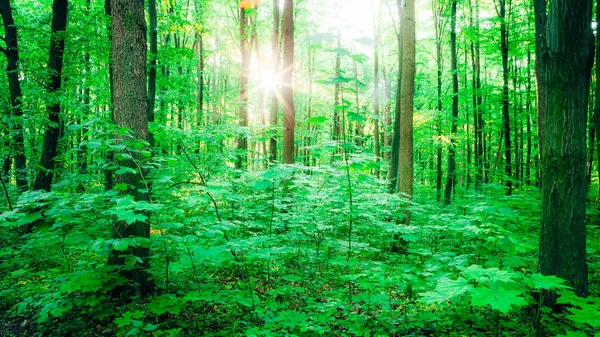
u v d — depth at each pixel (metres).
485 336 3.86
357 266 5.69
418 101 20.44
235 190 7.72
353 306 4.41
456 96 15.69
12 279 5.61
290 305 4.72
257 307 4.21
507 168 14.34
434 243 7.92
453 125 15.74
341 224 6.96
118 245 3.64
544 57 4.36
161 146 9.47
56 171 10.68
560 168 4.25
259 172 7.70
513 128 17.70
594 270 5.93
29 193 3.96
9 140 8.47
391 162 11.21
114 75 5.13
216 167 9.49
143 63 5.25
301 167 6.11
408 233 5.89
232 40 21.73
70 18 12.73
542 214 4.46
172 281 5.34
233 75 25.75
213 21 21.75
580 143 4.18
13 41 9.22
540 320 3.98
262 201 7.77
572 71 4.12
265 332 3.58
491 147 20.61
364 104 24.06
